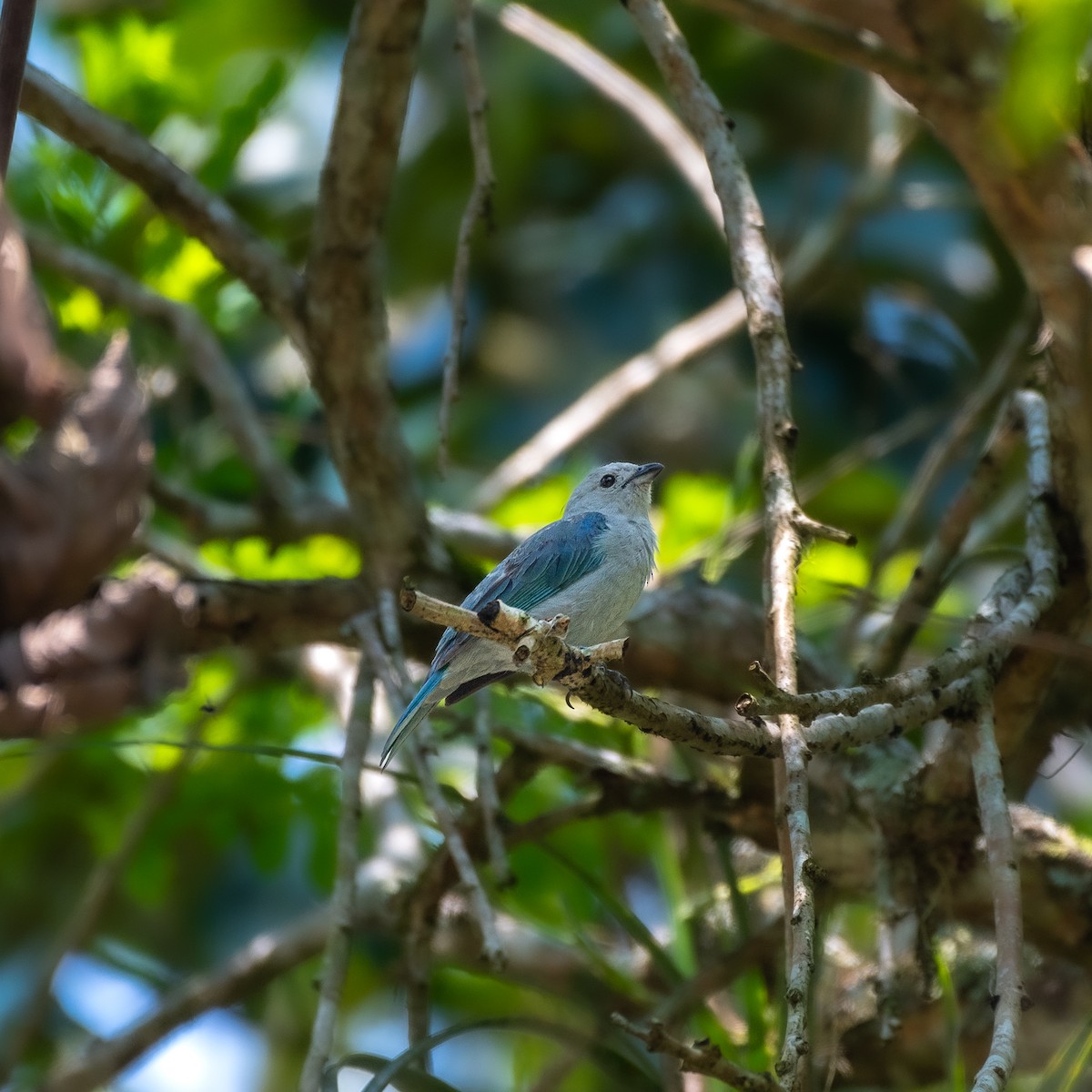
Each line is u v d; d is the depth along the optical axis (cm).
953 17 750
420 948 1026
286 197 1683
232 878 1622
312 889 1605
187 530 1235
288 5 1736
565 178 1788
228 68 1755
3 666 697
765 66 1694
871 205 1445
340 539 1252
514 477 1380
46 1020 1495
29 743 1372
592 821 1252
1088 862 967
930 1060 1043
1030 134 661
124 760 1356
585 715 1170
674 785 1010
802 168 1720
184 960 1577
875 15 771
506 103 1694
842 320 1698
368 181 969
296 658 1315
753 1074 584
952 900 973
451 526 1257
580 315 1755
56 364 654
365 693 919
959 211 1684
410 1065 840
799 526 697
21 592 676
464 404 1719
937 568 1022
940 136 787
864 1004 1075
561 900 1180
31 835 1521
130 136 1006
